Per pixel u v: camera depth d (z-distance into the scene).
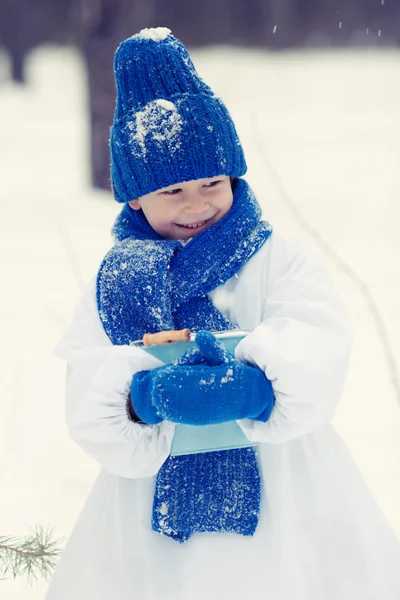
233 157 2.24
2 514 3.54
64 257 7.77
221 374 1.92
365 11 32.97
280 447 2.23
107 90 11.03
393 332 5.34
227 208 2.27
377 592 2.24
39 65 30.11
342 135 14.98
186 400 1.90
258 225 2.27
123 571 2.26
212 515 2.18
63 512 3.57
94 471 3.92
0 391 4.79
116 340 2.21
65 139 16.33
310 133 15.27
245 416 1.96
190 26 32.19
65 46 32.47
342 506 2.27
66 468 3.95
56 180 12.31
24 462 4.00
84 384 2.15
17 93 23.44
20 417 4.46
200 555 2.20
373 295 6.08
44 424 4.39
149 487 2.26
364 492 2.34
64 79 26.22
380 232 8.35
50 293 6.68
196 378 1.91
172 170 2.19
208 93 2.28
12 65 25.41
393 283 6.39
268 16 32.47
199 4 32.12
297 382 1.99
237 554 2.20
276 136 14.91
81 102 20.52
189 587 2.20
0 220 9.70
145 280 2.19
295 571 2.19
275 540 2.19
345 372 2.09
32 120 18.97
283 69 25.17
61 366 5.18
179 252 2.23
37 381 4.94
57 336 5.74
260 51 31.44
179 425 2.09
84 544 2.36
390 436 4.12
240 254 2.22
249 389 1.95
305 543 2.24
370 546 2.28
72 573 2.35
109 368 2.06
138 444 2.10
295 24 33.03
